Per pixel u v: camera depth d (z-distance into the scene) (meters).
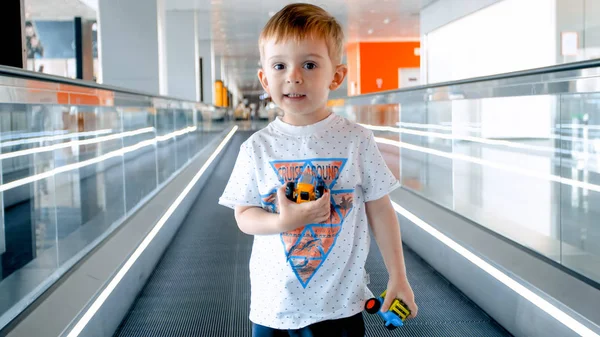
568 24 9.73
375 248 4.70
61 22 17.69
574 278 2.54
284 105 1.40
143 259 3.81
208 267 4.27
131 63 11.70
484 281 3.12
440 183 5.11
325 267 1.42
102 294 2.74
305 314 1.43
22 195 3.29
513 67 11.32
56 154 3.70
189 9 17.36
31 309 2.40
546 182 3.24
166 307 3.39
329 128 1.46
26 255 3.26
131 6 11.66
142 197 5.66
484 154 4.16
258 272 1.48
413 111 5.87
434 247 4.06
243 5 16.56
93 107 4.34
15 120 3.20
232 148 14.64
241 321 3.16
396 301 1.40
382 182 1.46
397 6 16.88
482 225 3.76
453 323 3.07
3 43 4.51
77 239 3.88
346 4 16.55
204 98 25.33
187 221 6.01
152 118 6.19
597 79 2.42
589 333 2.07
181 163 8.59
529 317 2.58
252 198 1.48
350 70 27.80
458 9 13.76
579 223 2.86
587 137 2.82
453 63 14.41
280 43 1.35
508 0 11.35
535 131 3.40
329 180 1.43
